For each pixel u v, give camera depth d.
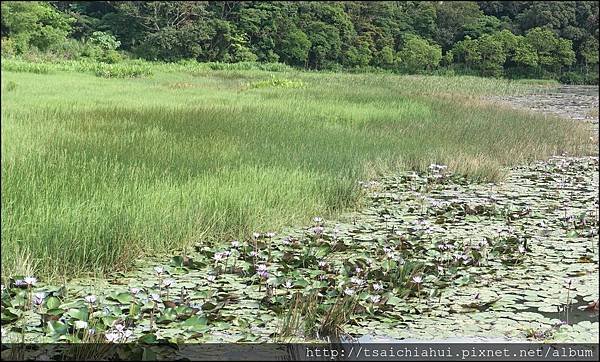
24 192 8.16
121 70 37.69
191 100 21.86
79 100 20.38
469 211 9.56
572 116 25.05
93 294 5.97
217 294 5.98
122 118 15.75
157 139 12.73
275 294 5.99
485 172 12.28
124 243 7.02
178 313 5.39
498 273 6.88
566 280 6.63
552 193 11.19
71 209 7.64
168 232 7.57
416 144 14.58
